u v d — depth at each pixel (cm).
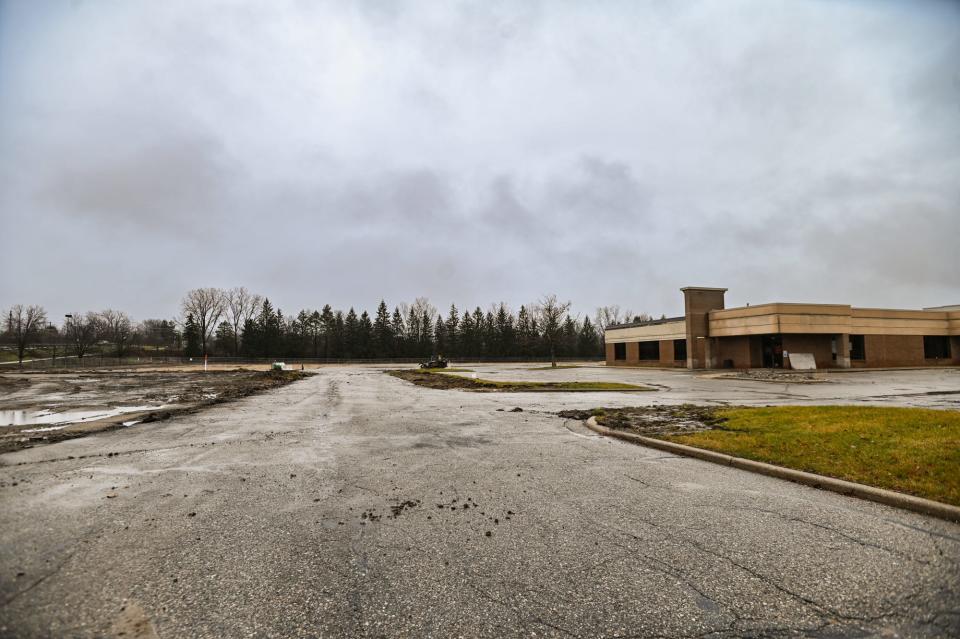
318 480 636
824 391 2016
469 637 290
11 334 8294
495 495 574
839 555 403
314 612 315
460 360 9425
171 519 482
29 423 1166
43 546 411
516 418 1271
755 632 296
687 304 4194
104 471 677
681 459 775
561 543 429
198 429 1066
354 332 9725
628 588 348
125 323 9794
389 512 511
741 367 4000
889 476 595
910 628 301
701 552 409
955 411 1080
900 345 4112
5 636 283
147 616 308
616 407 1481
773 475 667
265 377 3519
